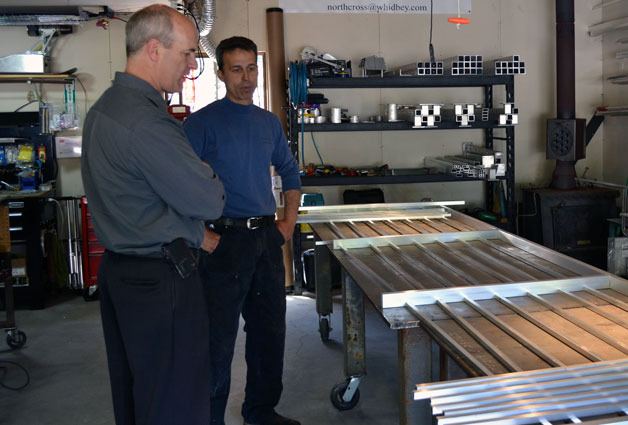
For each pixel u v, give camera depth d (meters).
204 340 2.04
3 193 5.02
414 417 1.93
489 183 6.02
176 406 1.99
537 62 6.06
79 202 5.49
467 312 2.02
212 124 2.60
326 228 3.42
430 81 5.26
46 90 5.57
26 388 3.55
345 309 3.05
